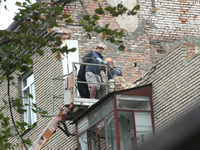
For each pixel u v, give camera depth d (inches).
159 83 1701.5
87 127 1905.8
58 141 2352.4
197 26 2662.4
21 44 1360.7
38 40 1358.3
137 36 2554.1
